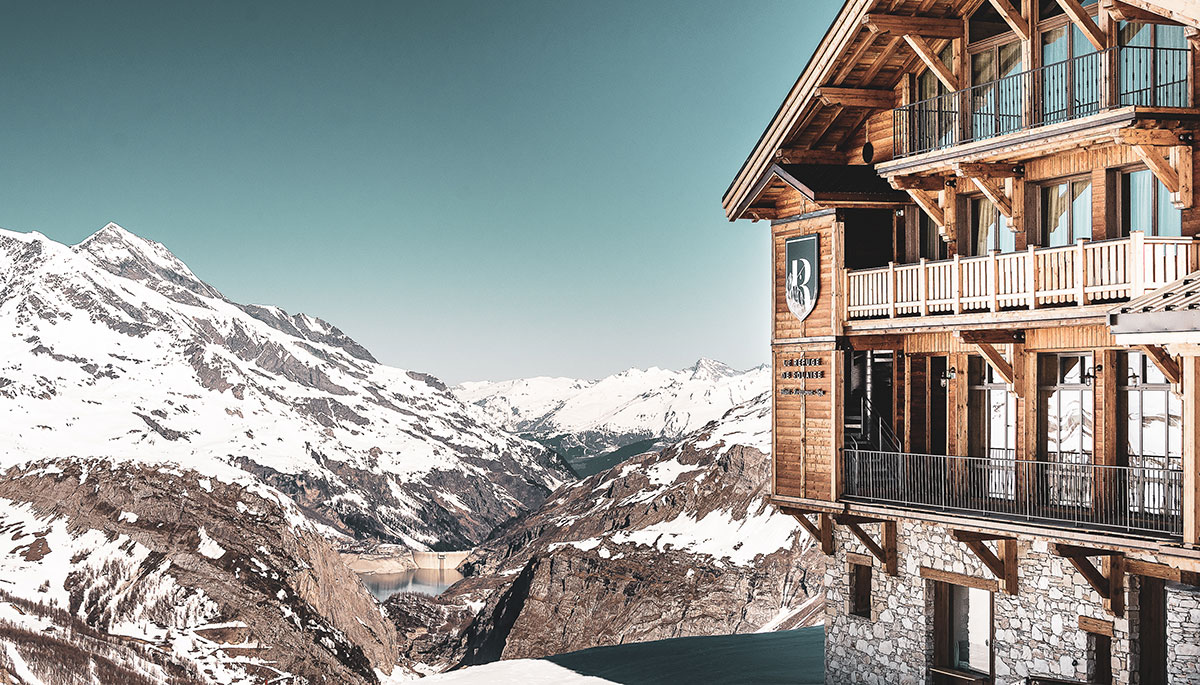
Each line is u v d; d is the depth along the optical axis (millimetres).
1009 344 26688
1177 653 22703
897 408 30844
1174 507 22484
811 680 36469
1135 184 24172
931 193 28953
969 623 33500
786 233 32969
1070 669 24828
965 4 28312
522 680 39938
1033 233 26422
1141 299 21219
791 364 32531
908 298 28281
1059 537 23406
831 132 32594
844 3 28906
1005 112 27250
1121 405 24016
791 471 32500
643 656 42781
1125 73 23812
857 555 31984
